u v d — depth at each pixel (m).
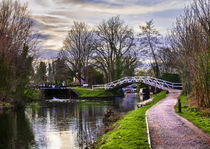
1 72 23.66
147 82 41.19
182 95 28.47
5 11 25.06
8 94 27.83
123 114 21.80
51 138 14.55
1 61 23.44
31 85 35.44
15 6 26.31
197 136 9.74
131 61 52.38
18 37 26.36
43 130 16.81
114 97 47.97
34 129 17.17
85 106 31.81
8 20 25.34
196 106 17.33
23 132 16.31
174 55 31.05
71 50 55.72
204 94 16.66
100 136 13.86
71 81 75.69
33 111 27.20
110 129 14.84
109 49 51.22
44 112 26.23
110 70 51.94
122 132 11.22
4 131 16.69
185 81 26.52
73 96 50.25
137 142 9.20
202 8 15.88
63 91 52.94
